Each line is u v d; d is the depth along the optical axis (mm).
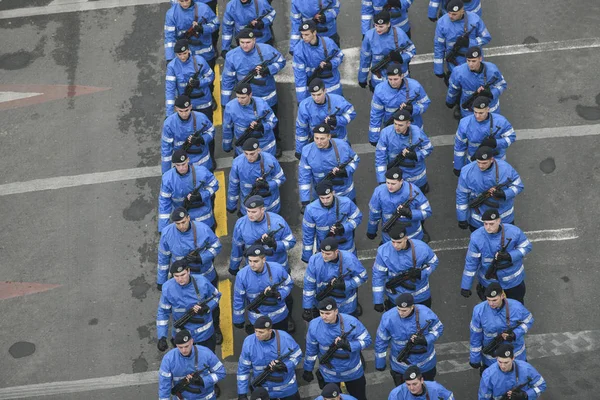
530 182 35812
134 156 38188
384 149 33281
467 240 34438
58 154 38531
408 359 28562
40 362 32469
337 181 32750
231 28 38562
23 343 33000
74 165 38125
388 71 33906
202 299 29594
